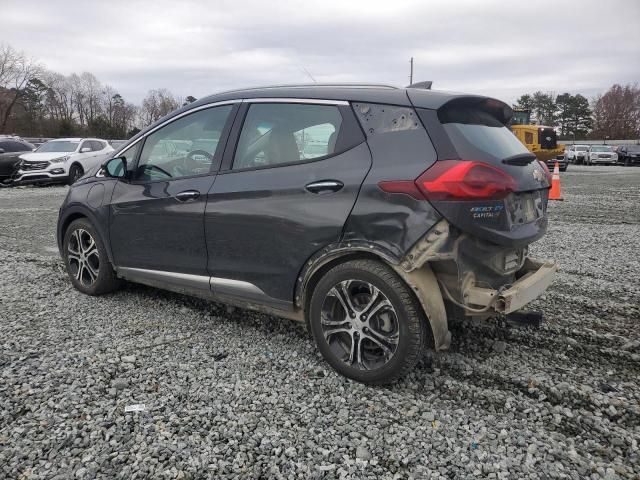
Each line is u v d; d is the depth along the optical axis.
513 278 3.38
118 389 3.12
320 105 3.38
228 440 2.64
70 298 4.83
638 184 18.12
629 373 3.38
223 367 3.43
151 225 4.14
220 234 3.67
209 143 3.89
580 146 41.12
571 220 9.45
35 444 2.59
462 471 2.42
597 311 4.48
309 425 2.78
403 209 2.88
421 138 2.96
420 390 3.15
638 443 2.64
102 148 19.38
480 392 3.12
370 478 2.38
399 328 2.98
